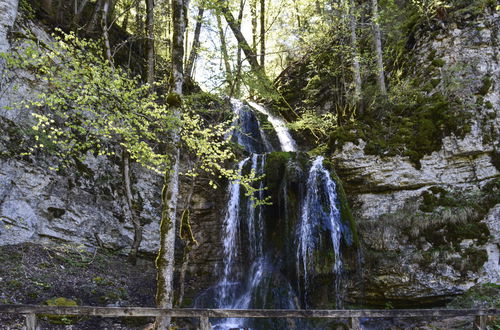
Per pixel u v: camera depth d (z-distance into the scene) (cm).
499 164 1138
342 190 1199
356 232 1175
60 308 476
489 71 1245
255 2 1484
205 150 786
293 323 1004
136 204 1272
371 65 1567
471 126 1184
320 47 1634
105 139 1200
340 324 986
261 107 1948
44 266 923
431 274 1088
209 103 1312
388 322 1002
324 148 1400
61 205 1066
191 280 1259
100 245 1141
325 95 1786
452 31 1362
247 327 1002
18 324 688
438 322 945
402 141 1262
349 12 1543
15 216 955
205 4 1054
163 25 1705
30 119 1044
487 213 1097
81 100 669
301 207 1212
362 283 1149
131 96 718
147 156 769
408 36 1539
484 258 1062
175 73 811
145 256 1247
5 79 991
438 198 1162
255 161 1334
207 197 1362
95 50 1312
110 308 492
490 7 1323
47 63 734
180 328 904
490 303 945
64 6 1425
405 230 1157
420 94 1337
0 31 993
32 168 1013
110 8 1577
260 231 1252
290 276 1156
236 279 1243
